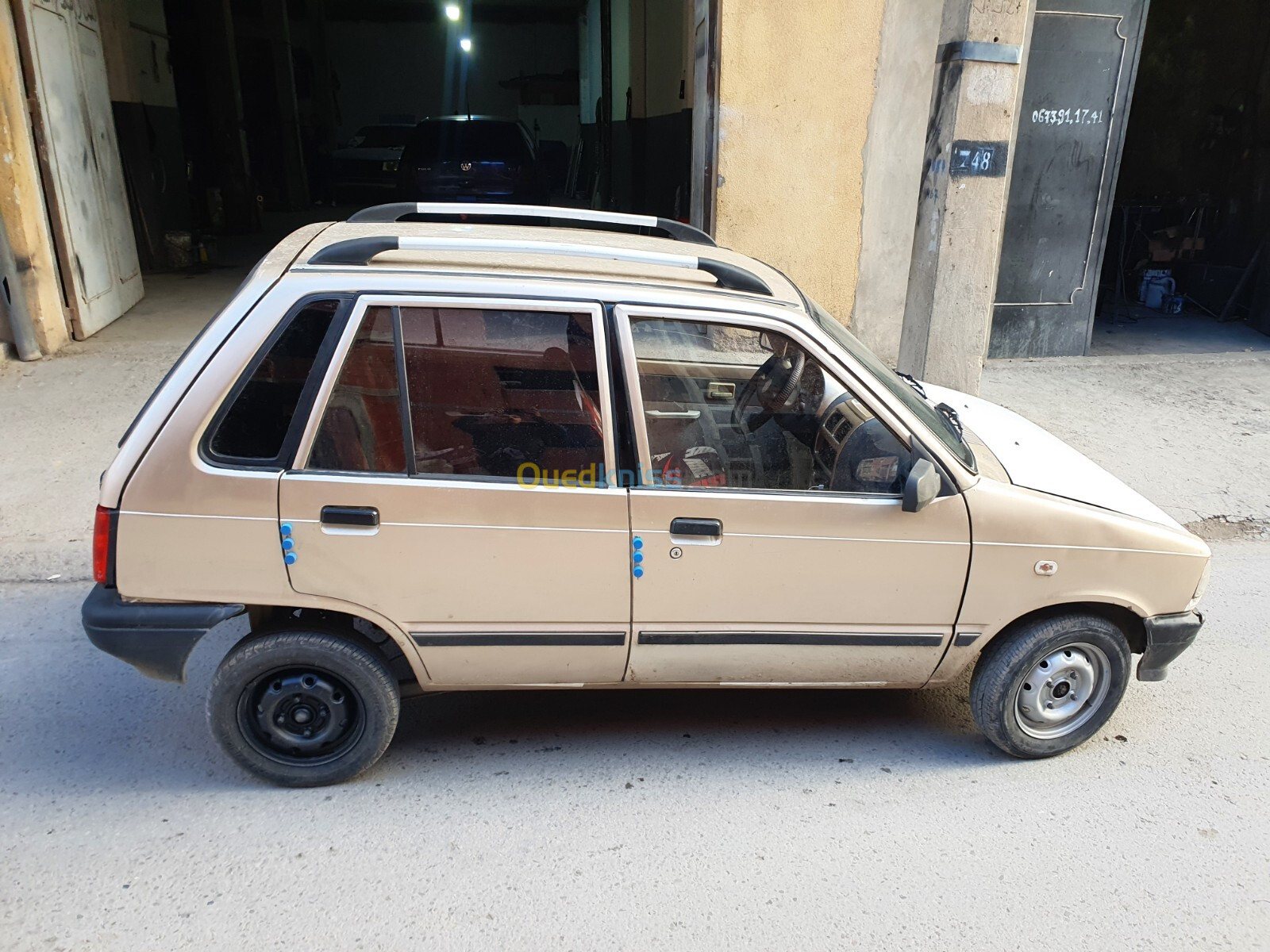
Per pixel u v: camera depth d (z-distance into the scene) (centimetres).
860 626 327
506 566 303
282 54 1895
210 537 291
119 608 296
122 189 952
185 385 288
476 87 2784
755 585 315
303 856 293
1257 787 345
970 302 616
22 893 274
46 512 519
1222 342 984
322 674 312
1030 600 329
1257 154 1045
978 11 555
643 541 306
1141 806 332
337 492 292
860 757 356
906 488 304
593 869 292
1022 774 349
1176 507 582
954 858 303
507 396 301
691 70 1122
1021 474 345
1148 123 1140
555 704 387
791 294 348
